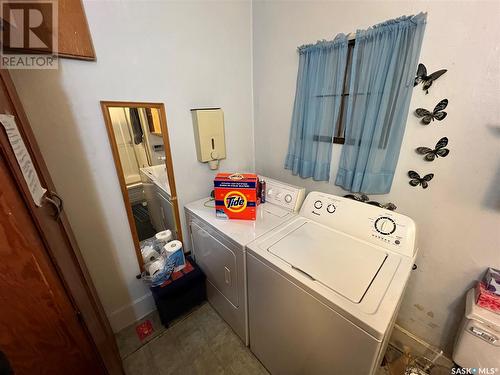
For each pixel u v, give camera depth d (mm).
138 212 1458
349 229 1210
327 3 1238
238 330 1459
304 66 1404
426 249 1205
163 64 1304
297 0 1361
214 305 1680
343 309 751
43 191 763
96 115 1146
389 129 1144
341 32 1229
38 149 938
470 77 912
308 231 1254
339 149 1427
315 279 885
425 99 1044
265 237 1197
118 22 1102
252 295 1190
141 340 1487
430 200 1135
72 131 1094
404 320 1400
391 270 935
